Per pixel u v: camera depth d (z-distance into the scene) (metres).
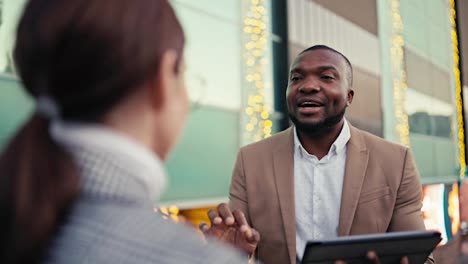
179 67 0.54
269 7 4.36
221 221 1.15
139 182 0.48
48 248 0.44
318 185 1.48
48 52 0.46
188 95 0.57
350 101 1.57
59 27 0.45
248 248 1.17
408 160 1.47
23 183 0.43
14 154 0.45
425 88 8.20
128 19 0.46
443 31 9.31
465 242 1.65
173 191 3.35
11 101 2.37
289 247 1.42
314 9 4.91
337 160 1.49
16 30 0.49
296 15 4.60
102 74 0.46
